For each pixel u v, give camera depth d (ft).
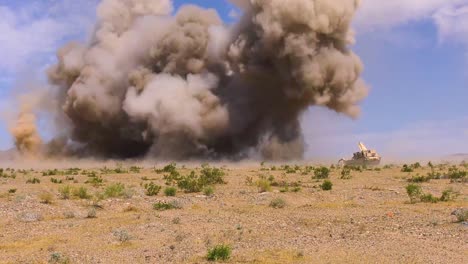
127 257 43.06
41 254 44.73
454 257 40.37
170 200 82.48
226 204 77.66
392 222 58.03
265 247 45.34
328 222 59.36
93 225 59.98
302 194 88.89
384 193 88.58
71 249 46.65
